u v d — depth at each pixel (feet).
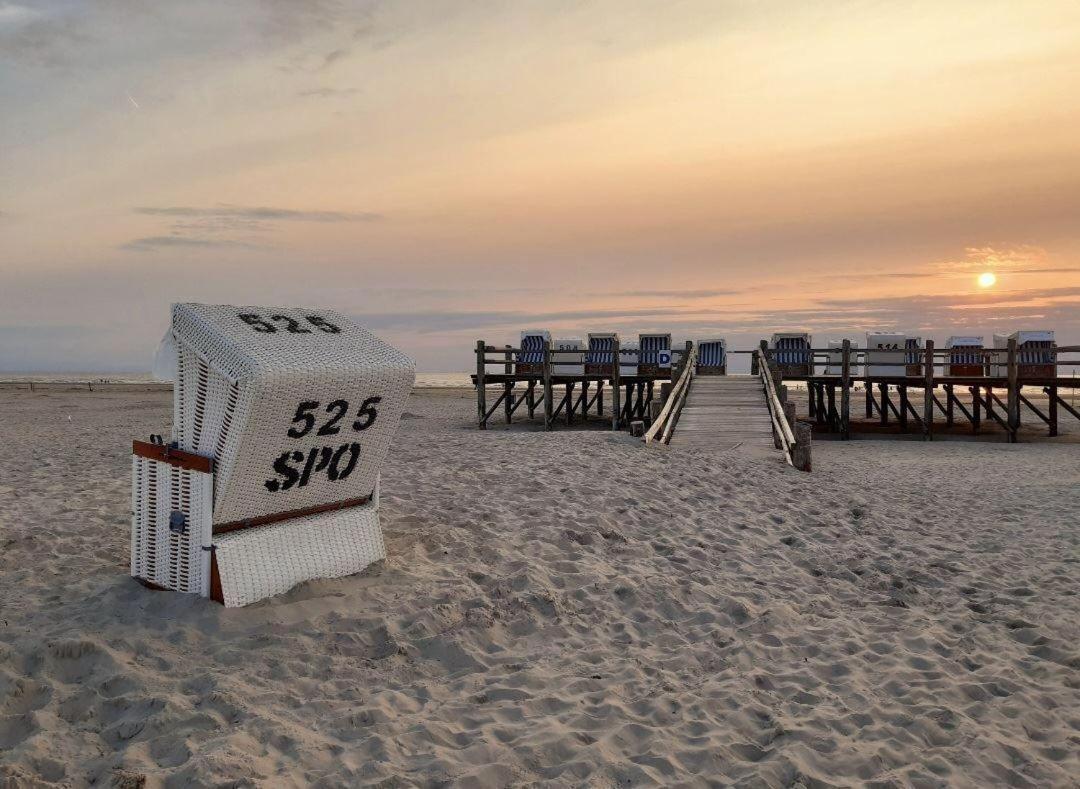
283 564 16.79
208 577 15.78
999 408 106.32
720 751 11.93
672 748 11.95
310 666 14.01
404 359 17.81
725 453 40.91
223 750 10.79
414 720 12.34
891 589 21.26
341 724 12.08
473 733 12.03
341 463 17.58
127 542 21.67
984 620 19.03
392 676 14.05
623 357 80.28
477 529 23.32
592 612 17.87
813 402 87.71
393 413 17.99
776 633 17.29
